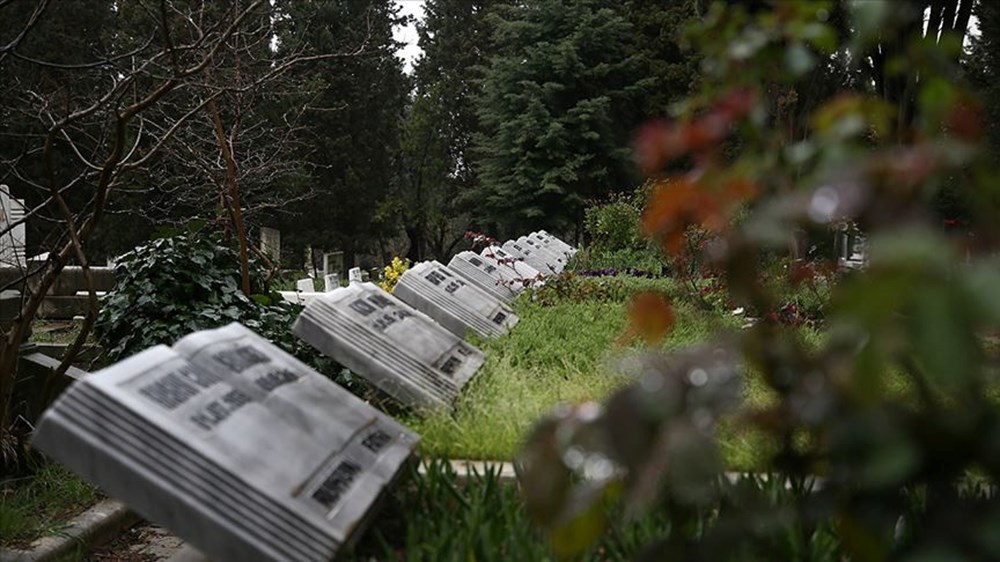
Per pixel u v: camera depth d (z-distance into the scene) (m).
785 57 2.23
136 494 3.00
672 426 1.77
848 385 1.78
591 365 7.07
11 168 7.46
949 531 1.80
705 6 13.75
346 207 38.56
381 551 3.75
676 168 17.23
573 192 35.69
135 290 8.38
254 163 15.69
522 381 6.17
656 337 2.10
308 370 4.23
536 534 3.47
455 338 6.27
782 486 3.55
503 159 36.97
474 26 46.66
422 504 4.02
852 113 1.99
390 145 42.56
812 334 7.90
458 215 46.78
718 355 1.95
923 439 1.79
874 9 1.89
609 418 1.83
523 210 35.81
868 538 1.90
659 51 37.31
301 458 3.40
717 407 1.83
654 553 2.04
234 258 9.19
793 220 1.97
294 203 34.94
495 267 13.29
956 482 2.50
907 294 1.52
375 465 3.73
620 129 37.47
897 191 1.75
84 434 2.99
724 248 2.06
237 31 8.86
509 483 4.36
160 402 3.20
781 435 2.21
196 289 8.58
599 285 13.51
